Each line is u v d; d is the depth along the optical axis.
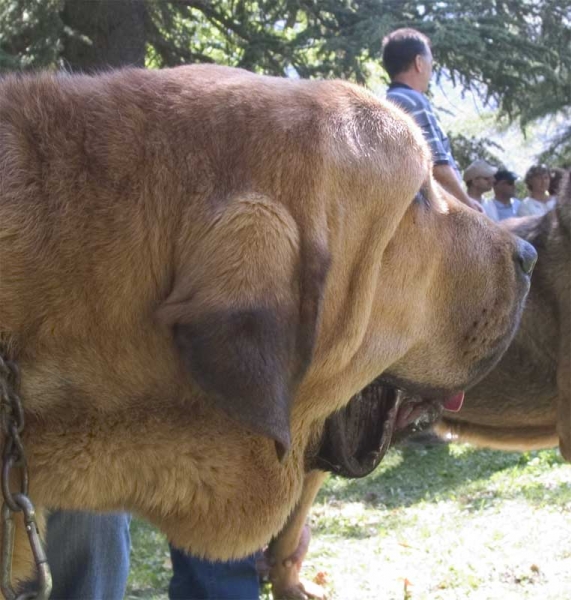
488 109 17.14
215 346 1.86
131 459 2.08
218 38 14.42
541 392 5.66
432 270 2.41
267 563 5.07
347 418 2.54
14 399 1.93
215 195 2.01
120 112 2.09
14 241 1.97
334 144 2.12
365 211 2.17
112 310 1.99
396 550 6.10
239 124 2.09
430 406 2.72
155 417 2.07
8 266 1.96
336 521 6.95
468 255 2.50
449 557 5.89
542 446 5.91
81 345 1.99
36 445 2.01
